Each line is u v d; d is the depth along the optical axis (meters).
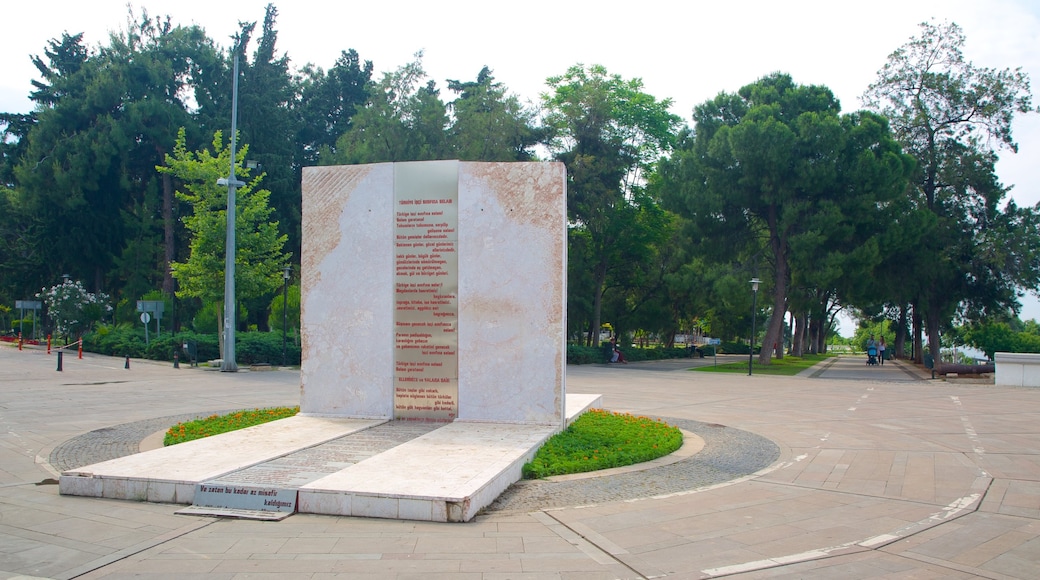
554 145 41.25
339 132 56.00
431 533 6.55
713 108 38.47
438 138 38.56
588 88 39.88
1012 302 40.19
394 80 39.03
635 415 15.64
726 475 9.22
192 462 8.51
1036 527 6.96
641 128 43.53
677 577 5.51
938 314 41.69
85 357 35.47
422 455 8.99
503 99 39.62
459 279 11.99
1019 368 25.53
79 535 6.46
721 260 39.31
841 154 34.06
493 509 7.39
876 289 39.84
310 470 8.20
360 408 12.34
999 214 40.00
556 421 11.53
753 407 17.66
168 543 6.24
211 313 40.06
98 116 44.19
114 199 46.09
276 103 48.47
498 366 11.80
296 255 46.78
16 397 18.19
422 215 12.22
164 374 26.41
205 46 47.88
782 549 6.21
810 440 12.28
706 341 80.56
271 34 49.12
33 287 49.78
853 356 70.88
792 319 65.31
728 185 35.59
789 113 36.50
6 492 8.05
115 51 46.69
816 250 33.81
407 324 12.21
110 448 10.87
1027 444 11.93
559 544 6.27
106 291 50.12
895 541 6.47
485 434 10.62
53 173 43.00
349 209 12.52
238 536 6.43
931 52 40.25
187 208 47.28
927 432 13.33
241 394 19.50
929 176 40.25
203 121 47.22
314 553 5.98
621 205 41.97
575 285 42.75
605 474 9.10
